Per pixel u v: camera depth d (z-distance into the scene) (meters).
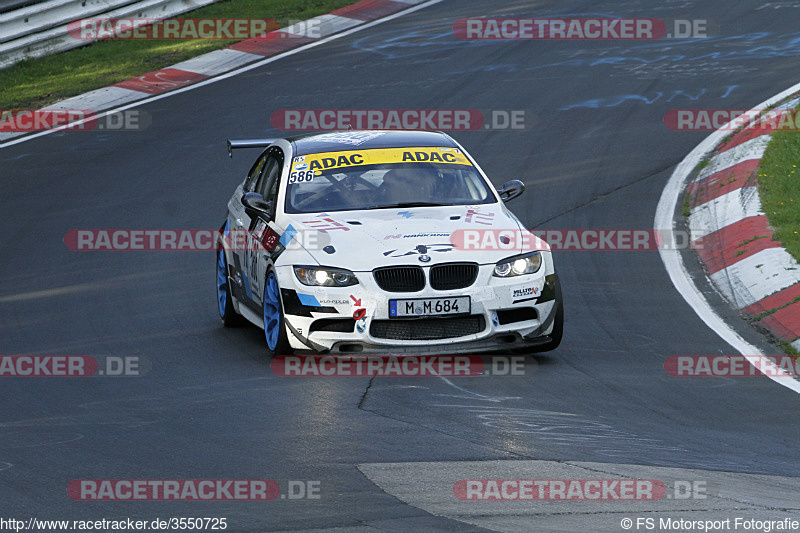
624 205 42.69
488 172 47.56
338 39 72.31
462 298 25.02
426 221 26.80
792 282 31.73
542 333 25.98
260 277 27.69
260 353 27.59
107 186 48.69
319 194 28.22
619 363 26.23
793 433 20.98
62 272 37.78
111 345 28.77
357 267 25.08
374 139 30.88
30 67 67.88
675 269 35.69
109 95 62.53
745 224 38.00
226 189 47.50
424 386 23.86
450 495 16.59
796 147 46.00
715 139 49.81
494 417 21.45
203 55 69.56
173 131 56.22
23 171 51.47
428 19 76.50
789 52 63.25
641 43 67.50
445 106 57.31
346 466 18.17
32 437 20.41
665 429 21.05
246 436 20.14
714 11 73.88
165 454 19.09
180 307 33.25
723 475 18.06
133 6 75.38
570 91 58.91
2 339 29.78
